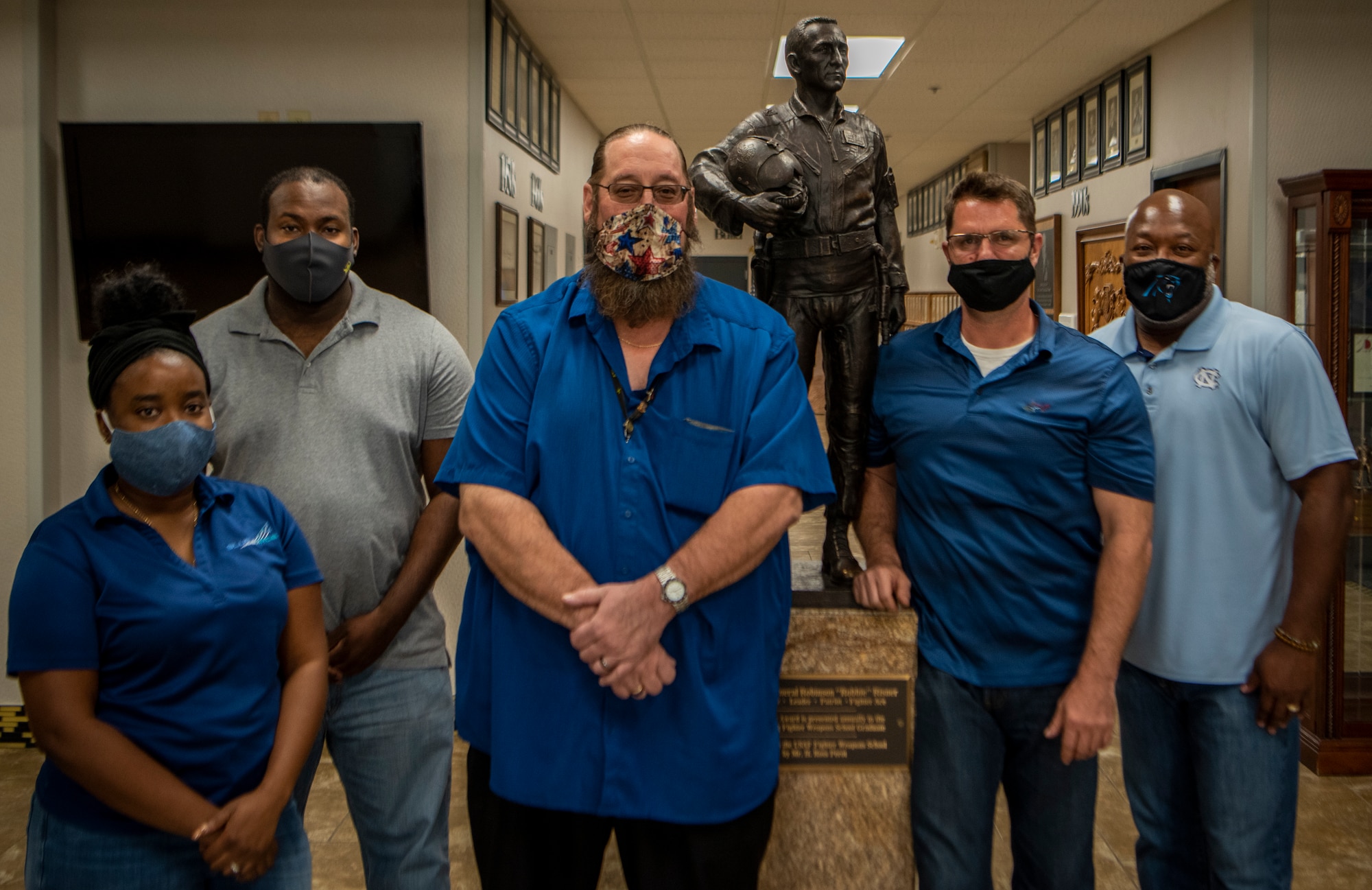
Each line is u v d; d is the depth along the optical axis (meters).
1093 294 5.94
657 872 1.44
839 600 1.86
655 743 1.39
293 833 1.49
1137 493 1.62
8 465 3.52
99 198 3.45
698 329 1.46
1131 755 1.93
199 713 1.34
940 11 4.54
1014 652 1.68
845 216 1.92
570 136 6.31
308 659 1.51
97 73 3.62
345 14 3.65
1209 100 4.39
